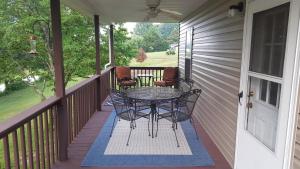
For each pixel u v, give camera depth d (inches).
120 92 172.2
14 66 368.5
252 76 103.0
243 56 110.1
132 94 175.8
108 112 223.5
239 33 117.8
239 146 113.8
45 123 113.9
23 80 391.9
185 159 130.2
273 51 88.7
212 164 125.2
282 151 80.6
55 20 119.6
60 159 128.0
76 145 147.9
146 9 210.5
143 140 156.2
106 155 134.6
